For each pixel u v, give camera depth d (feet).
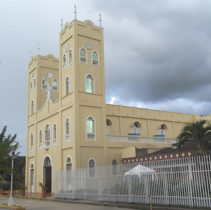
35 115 132.87
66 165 103.50
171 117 144.05
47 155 117.19
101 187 70.28
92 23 113.39
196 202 49.01
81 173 78.43
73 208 62.08
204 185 48.44
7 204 73.72
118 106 126.11
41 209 62.95
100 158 102.78
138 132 131.23
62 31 116.26
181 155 72.84
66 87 109.70
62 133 107.65
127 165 64.28
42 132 124.57
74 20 108.88
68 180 83.46
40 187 120.47
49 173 119.44
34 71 141.90
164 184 54.85
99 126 105.29
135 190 60.64
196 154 67.10
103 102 108.27
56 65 144.77
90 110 104.63
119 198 64.23
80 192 77.66
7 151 94.79
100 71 111.04
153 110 138.10
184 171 52.08
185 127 69.10
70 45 110.11
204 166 49.03
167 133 141.08
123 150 106.22
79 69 105.81
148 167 59.41
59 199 83.41
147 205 56.95
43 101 137.08
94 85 107.76
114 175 66.95
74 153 97.86
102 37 114.73
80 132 100.22
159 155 80.12
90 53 110.22
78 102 102.01
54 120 115.55
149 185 57.77
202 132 66.54
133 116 129.39
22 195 108.47
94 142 102.27
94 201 70.49
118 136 110.42
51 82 141.69
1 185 135.13
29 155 134.41
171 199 53.16
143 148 108.17
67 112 106.42
